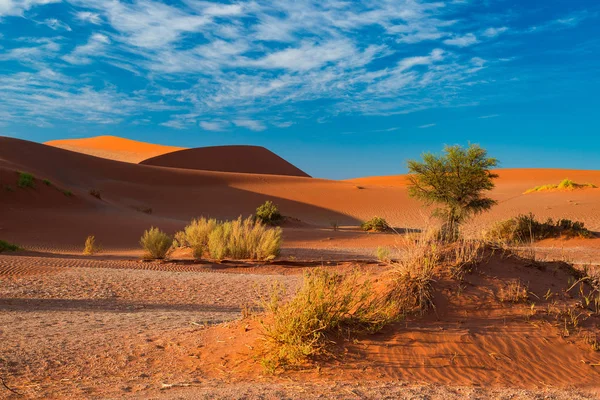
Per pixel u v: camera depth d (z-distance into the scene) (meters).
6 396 5.02
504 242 9.10
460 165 32.81
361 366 5.77
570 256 22.62
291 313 6.41
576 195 60.09
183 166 129.00
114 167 77.44
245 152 145.50
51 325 8.59
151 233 22.02
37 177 47.59
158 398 4.82
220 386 5.33
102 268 17.55
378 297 7.10
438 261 7.82
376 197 72.62
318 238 34.88
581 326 6.70
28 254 22.22
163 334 7.70
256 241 22.44
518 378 5.63
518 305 7.04
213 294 12.94
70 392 5.15
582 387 5.48
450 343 6.18
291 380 5.49
